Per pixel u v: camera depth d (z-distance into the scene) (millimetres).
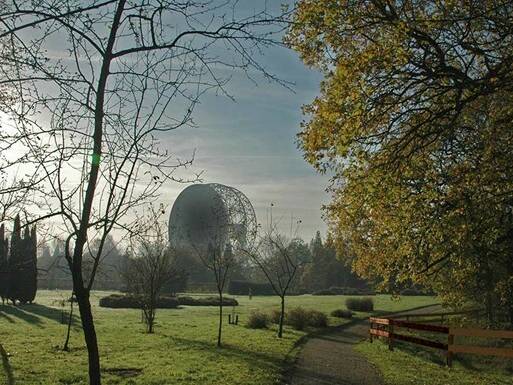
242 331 27516
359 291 76688
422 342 18781
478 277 19359
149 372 14602
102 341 22156
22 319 33281
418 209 13953
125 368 15281
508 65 11133
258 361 17000
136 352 18781
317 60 13445
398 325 21078
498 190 12812
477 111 13344
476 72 14219
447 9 12148
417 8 13109
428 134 11953
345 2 11852
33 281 46031
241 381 13375
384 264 18344
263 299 63094
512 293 20094
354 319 38781
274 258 39000
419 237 14336
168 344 21297
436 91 12469
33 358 16969
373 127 12641
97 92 4746
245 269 82812
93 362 4551
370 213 14578
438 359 19500
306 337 26062
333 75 12570
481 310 25344
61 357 17484
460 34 12445
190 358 17297
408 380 14844
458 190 13102
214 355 18109
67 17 4910
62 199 4781
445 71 12023
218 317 38188
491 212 13312
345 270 86438
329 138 11836
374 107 11805
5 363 14969
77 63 4906
